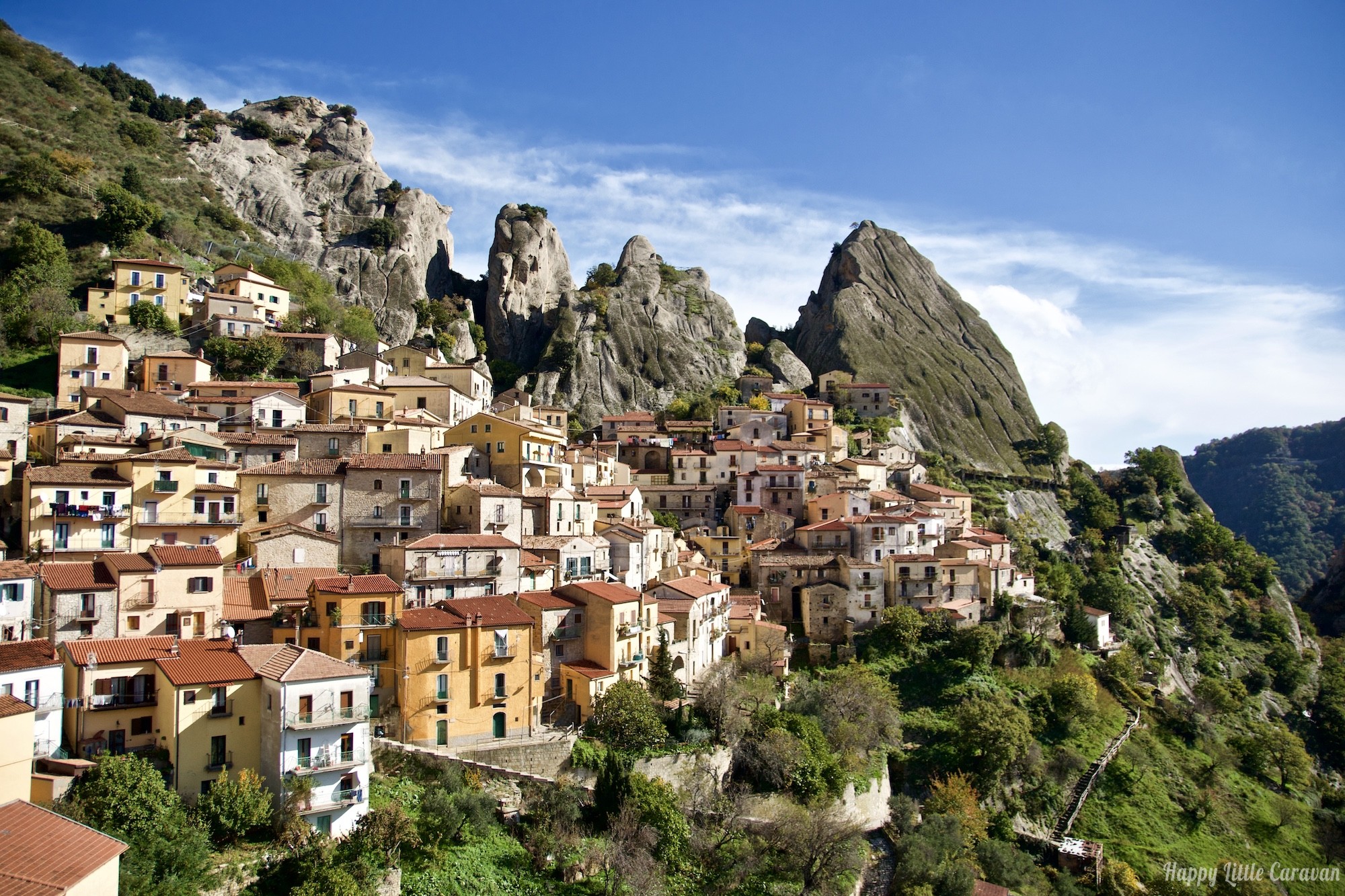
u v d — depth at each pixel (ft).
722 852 238.27
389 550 284.00
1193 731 414.62
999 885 274.57
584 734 258.57
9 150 596.29
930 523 452.76
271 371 455.22
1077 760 350.02
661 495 501.97
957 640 387.75
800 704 319.68
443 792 211.00
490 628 248.32
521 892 199.82
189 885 164.25
